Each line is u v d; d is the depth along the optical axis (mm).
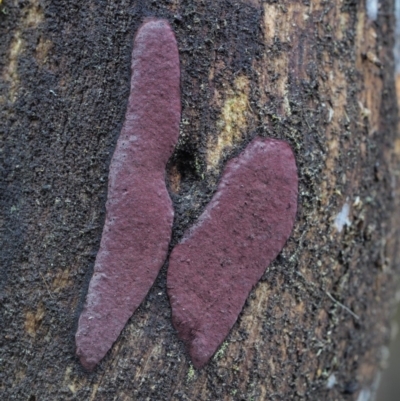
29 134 231
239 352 233
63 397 228
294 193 235
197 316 229
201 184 232
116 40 230
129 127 229
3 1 232
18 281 230
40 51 232
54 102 231
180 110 230
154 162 229
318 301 242
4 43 232
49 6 231
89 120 230
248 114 233
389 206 262
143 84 229
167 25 230
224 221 231
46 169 231
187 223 230
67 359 228
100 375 228
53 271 229
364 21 246
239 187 231
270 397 237
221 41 232
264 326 235
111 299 227
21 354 229
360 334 256
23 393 229
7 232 231
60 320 228
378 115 253
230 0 232
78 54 231
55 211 230
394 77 259
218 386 232
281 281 236
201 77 231
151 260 228
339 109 242
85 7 231
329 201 241
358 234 249
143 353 229
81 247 229
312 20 238
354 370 256
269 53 234
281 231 234
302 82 237
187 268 229
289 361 239
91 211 229
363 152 248
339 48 242
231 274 231
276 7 235
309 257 239
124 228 227
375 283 260
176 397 230
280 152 234
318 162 238
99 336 227
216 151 232
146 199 228
